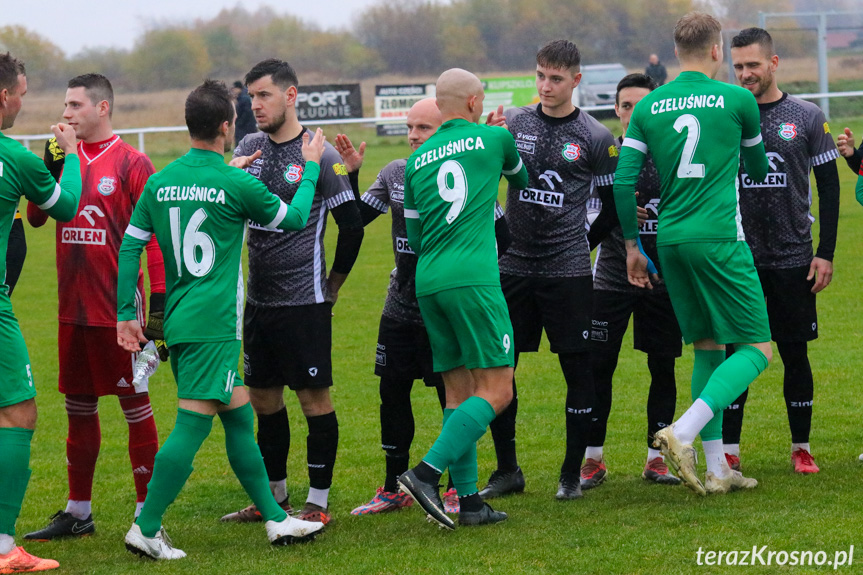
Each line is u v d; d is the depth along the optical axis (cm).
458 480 764
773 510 753
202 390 703
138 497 838
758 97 915
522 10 8912
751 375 787
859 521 711
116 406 1341
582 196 870
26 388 710
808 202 916
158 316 746
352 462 1028
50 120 6888
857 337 1498
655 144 809
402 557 680
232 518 852
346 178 820
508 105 5031
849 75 6294
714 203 790
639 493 855
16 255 859
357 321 1792
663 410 916
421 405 1263
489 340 734
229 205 707
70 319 812
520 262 869
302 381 808
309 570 660
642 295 927
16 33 8206
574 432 846
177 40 8556
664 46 8825
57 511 893
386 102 5116
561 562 653
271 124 808
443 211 741
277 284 808
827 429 1050
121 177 815
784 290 904
